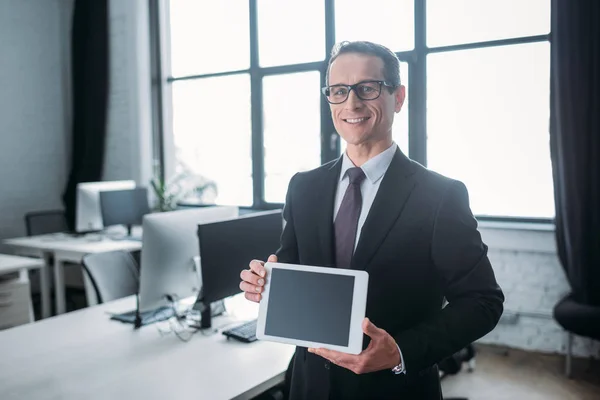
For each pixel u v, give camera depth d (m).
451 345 0.97
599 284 3.12
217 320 2.16
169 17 5.30
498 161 3.76
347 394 1.10
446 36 3.84
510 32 3.62
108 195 4.33
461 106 3.84
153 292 2.05
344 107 1.07
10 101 5.24
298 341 1.07
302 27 4.46
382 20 4.07
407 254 1.05
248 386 1.52
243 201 5.00
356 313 1.03
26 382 1.57
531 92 3.59
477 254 1.03
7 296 3.17
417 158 3.98
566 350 3.42
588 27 3.14
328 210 1.17
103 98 5.33
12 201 5.30
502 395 2.95
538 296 3.57
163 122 5.38
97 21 5.30
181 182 5.18
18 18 5.27
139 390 1.50
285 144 4.69
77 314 2.26
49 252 4.14
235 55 4.89
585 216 3.16
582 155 3.16
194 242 2.19
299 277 1.11
